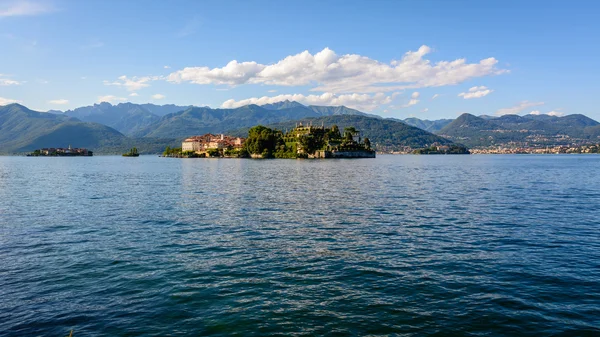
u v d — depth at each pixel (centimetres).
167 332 1662
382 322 1748
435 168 16912
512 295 2052
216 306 1922
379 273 2411
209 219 4234
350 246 3067
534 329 1683
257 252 2888
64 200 5853
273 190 7300
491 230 3659
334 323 1742
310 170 14850
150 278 2317
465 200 5809
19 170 16325
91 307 1911
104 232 3569
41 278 2314
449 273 2411
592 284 2203
